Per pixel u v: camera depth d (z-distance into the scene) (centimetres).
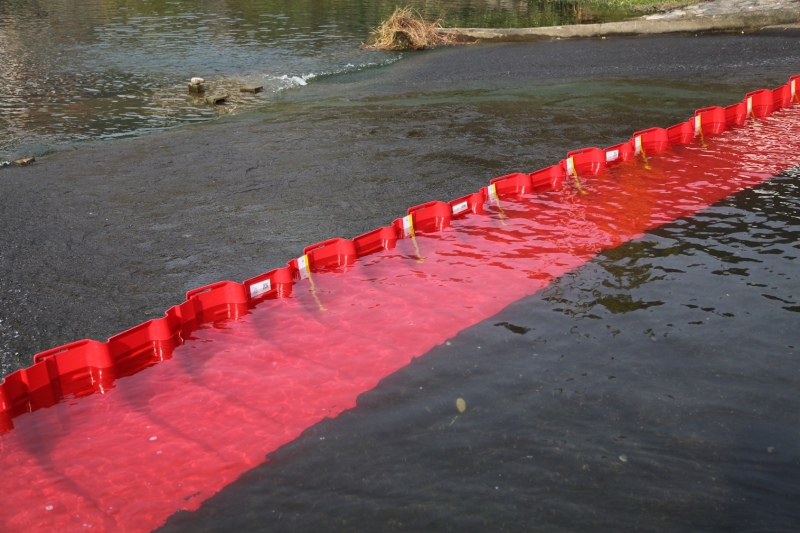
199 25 2081
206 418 327
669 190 645
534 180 681
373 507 258
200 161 798
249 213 616
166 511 263
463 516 250
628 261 485
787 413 308
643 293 433
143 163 794
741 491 260
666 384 333
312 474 280
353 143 859
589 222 574
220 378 365
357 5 2603
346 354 381
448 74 1355
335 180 709
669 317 399
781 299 414
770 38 1500
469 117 987
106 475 288
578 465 277
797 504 253
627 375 342
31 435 321
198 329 425
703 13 1848
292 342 402
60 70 1431
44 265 509
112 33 1917
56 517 263
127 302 452
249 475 282
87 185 711
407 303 443
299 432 311
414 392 338
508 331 395
